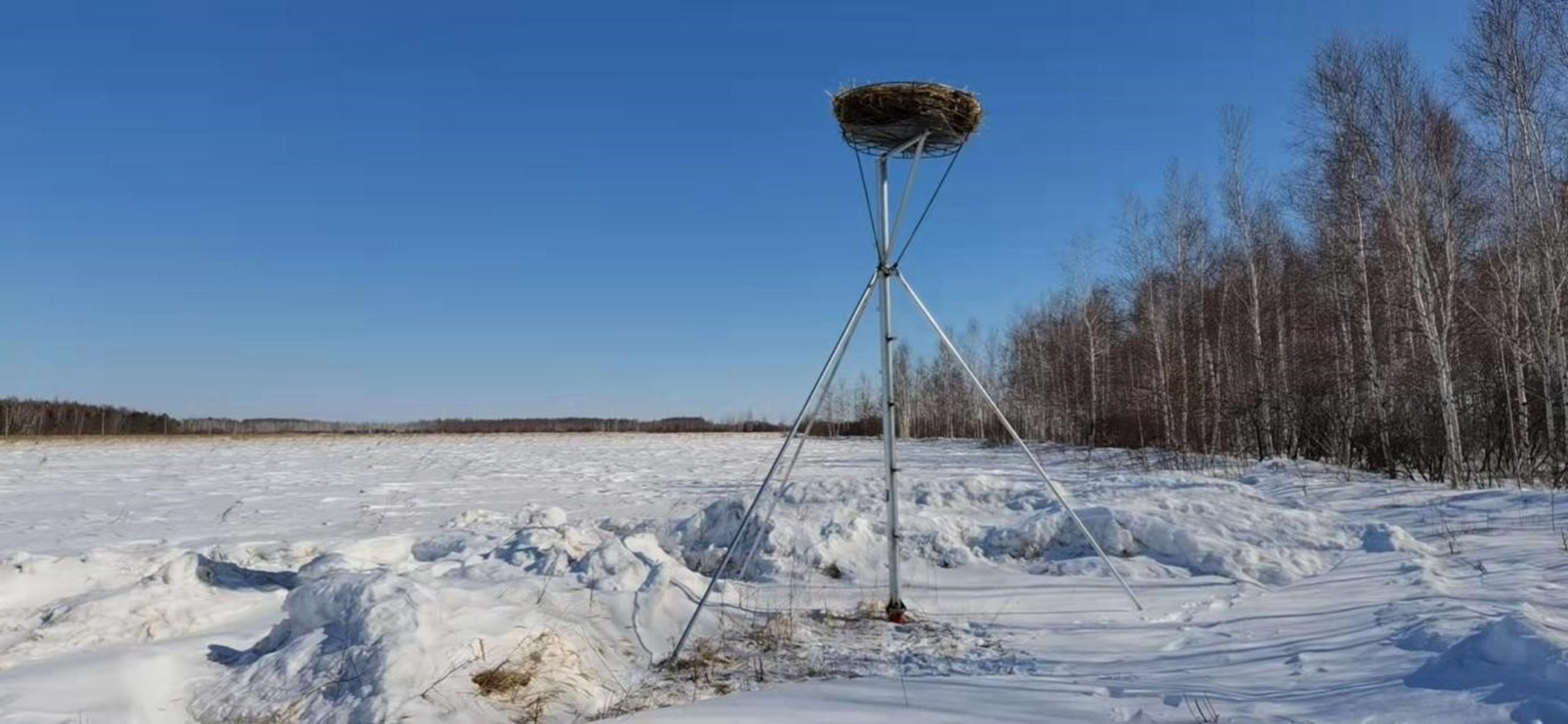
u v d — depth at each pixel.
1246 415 24.55
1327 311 23.69
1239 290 26.62
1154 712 4.09
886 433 6.66
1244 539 8.69
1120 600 7.06
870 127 6.11
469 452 42.44
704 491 20.53
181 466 30.27
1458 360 18.75
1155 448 30.08
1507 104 17.02
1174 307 29.88
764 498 12.06
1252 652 5.27
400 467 30.16
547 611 5.56
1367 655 4.84
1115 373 36.41
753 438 72.25
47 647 4.84
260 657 4.75
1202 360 27.22
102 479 23.91
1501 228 18.42
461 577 7.51
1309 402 22.62
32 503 17.41
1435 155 18.31
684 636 5.40
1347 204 19.88
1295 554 8.10
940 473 23.45
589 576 7.11
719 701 4.43
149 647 4.89
